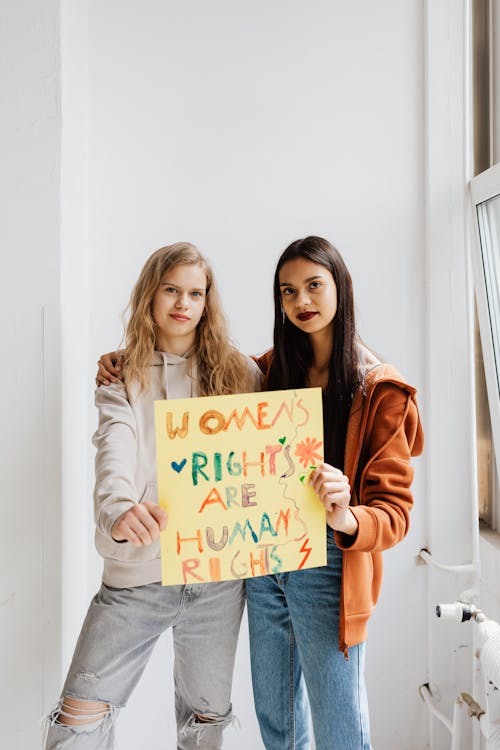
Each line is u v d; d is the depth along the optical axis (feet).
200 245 5.10
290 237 5.16
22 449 4.14
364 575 3.52
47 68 4.10
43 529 4.16
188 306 3.63
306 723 4.08
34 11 4.10
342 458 3.67
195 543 3.27
